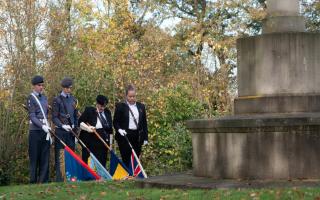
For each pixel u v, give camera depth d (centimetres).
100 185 1030
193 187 867
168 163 1542
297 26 970
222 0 2123
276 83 943
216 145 924
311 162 868
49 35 1598
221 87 1905
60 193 955
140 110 1244
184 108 1627
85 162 1227
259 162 880
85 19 2075
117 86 1689
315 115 874
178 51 2186
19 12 1547
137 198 823
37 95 1182
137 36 2417
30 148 1169
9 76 1482
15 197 941
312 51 945
